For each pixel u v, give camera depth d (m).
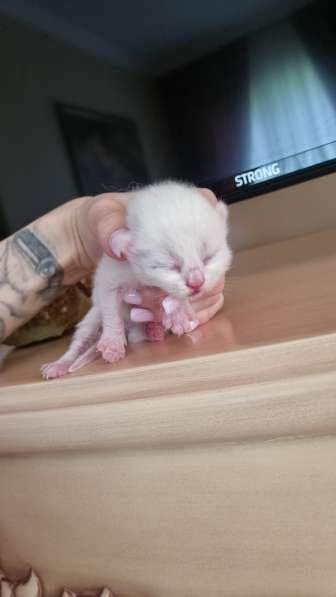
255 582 0.22
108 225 0.25
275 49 0.38
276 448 0.20
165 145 0.43
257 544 0.22
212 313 0.28
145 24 0.41
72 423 0.24
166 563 0.24
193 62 0.41
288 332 0.21
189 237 0.24
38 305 0.33
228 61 0.40
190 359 0.22
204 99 0.41
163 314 0.27
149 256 0.24
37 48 0.44
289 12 0.37
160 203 0.25
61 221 0.31
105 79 0.43
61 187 0.45
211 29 0.40
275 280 0.33
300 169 0.39
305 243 0.43
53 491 0.26
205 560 0.23
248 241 0.50
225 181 0.42
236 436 0.21
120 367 0.24
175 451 0.22
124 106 0.43
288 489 0.21
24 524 0.28
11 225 0.47
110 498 0.25
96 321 0.30
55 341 0.41
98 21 0.42
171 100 0.42
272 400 0.20
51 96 0.45
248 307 0.28
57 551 0.27
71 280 0.33
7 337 0.36
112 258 0.26
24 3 0.43
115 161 0.44
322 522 0.20
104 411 0.23
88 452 0.25
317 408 0.19
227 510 0.22
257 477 0.21
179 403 0.21
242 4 0.38
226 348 0.22
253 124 0.40
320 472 0.20
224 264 0.26
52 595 0.28
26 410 0.25
